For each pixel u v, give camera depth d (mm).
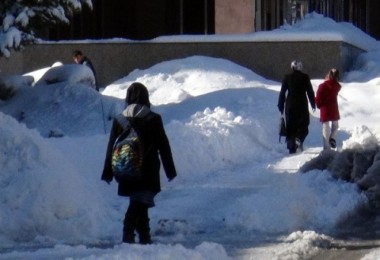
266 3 46594
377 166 18484
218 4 43500
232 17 43438
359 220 16812
